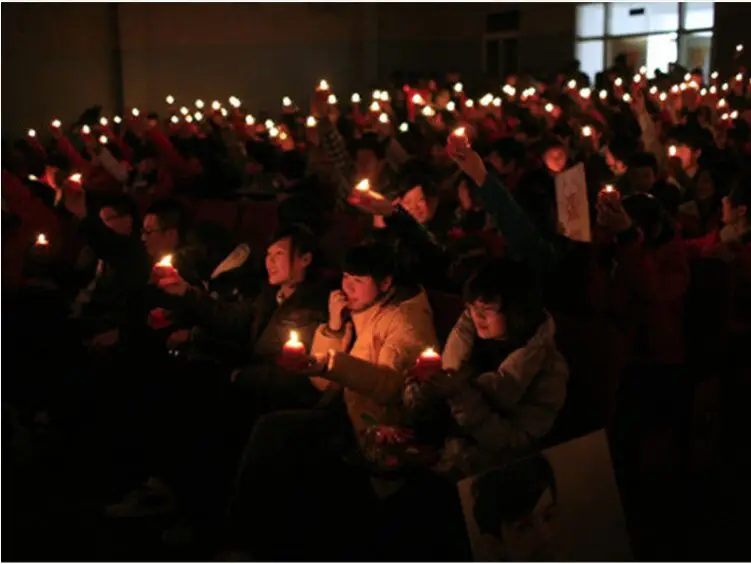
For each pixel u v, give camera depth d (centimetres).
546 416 290
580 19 2003
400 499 303
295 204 462
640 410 394
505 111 1074
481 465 284
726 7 1744
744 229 471
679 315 395
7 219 543
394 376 313
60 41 1458
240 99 1753
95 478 424
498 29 2108
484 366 307
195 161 848
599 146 800
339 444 322
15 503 403
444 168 664
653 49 1917
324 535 325
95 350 437
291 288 381
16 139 1374
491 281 287
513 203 363
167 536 366
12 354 455
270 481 326
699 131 738
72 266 548
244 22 1744
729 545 358
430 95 1314
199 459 378
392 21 2008
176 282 374
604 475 265
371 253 326
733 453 443
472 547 247
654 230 388
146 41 1597
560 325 325
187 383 385
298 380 360
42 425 452
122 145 990
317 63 1880
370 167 617
